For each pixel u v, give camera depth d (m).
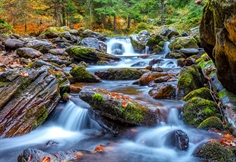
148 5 28.47
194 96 4.92
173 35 17.75
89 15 27.58
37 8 22.80
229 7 2.90
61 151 3.45
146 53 16.39
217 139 3.38
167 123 4.34
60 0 23.98
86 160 3.23
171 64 10.48
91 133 4.50
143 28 24.67
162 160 3.29
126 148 3.68
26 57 10.97
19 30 23.59
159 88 5.63
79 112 4.90
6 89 4.45
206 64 7.18
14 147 3.92
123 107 4.03
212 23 4.23
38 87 4.95
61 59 11.22
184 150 3.34
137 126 4.12
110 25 30.28
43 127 4.77
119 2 27.69
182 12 25.20
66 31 18.00
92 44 15.12
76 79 7.68
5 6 19.77
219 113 4.21
